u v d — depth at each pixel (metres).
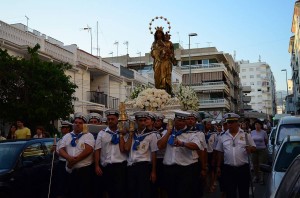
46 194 9.25
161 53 18.30
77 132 7.91
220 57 62.81
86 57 29.92
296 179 4.36
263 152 13.45
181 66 60.72
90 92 30.09
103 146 7.87
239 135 8.12
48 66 17.28
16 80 16.58
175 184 7.36
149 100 14.18
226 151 8.09
